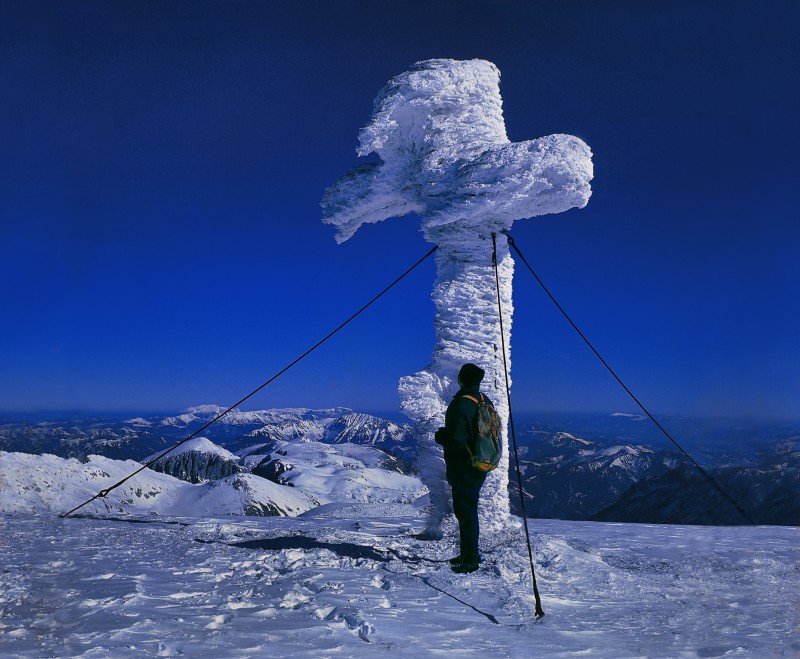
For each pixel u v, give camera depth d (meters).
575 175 7.07
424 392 7.65
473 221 7.64
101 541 6.94
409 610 4.33
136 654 3.11
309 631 3.61
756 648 3.60
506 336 7.70
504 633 3.89
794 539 7.81
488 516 7.44
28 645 3.19
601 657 3.45
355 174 8.38
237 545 6.85
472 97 7.71
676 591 5.27
